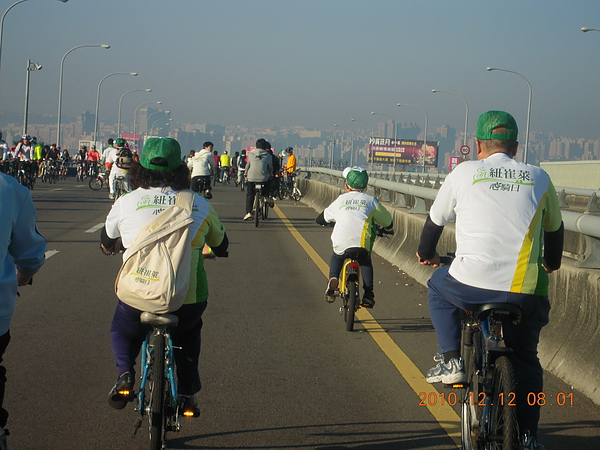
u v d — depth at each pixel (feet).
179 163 14.23
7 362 20.26
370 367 20.77
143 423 16.11
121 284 13.10
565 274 20.61
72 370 19.67
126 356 13.78
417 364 21.15
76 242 45.29
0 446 12.67
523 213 12.98
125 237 13.66
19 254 12.41
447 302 13.64
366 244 25.30
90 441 15.06
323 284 33.86
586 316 19.45
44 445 14.79
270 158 59.16
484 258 12.82
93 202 79.46
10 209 11.91
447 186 13.57
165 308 12.96
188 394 14.43
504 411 11.87
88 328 24.14
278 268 38.06
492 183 13.19
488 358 12.92
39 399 17.43
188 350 14.39
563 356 19.69
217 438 15.37
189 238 13.32
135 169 14.14
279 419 16.55
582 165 144.05
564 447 15.23
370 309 28.45
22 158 103.35
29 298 28.63
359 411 17.17
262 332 24.50
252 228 57.47
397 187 42.98
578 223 20.11
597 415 16.99
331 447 15.03
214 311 27.50
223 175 146.30
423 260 14.62
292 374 19.94
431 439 15.57
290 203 91.91
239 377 19.54
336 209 25.77
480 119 14.07
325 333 24.62
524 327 13.23
